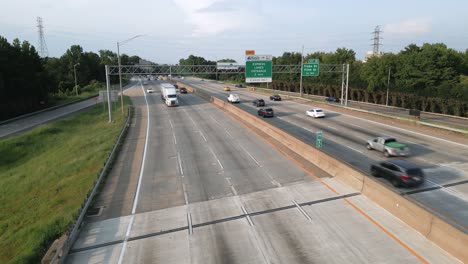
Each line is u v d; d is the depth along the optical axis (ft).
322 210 53.78
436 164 77.87
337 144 101.09
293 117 157.89
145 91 343.67
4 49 205.05
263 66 155.12
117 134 126.52
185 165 83.76
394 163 65.00
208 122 151.02
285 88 383.04
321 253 41.34
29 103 223.10
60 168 91.09
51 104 263.49
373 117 148.97
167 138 118.11
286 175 72.84
